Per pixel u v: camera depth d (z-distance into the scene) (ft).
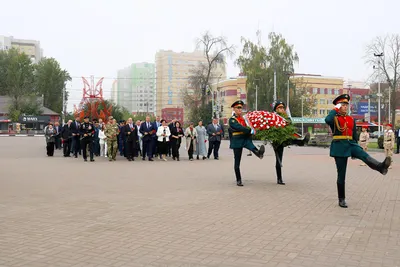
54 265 14.89
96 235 19.02
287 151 91.35
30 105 248.11
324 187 34.68
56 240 18.16
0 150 86.48
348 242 17.99
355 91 315.78
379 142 99.14
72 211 24.49
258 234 19.29
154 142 67.10
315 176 42.55
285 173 45.27
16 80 246.27
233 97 300.20
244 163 57.93
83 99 135.03
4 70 270.46
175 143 63.31
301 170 48.60
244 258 15.75
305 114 234.58
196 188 33.83
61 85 272.51
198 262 15.28
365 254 16.29
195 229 20.20
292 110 205.87
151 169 49.19
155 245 17.44
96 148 72.43
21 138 166.30
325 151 91.50
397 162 63.62
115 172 45.68
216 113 194.18
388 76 166.09
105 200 28.17
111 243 17.71
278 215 23.54
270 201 28.02
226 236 18.93
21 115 240.32
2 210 24.77
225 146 108.37
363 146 62.39
